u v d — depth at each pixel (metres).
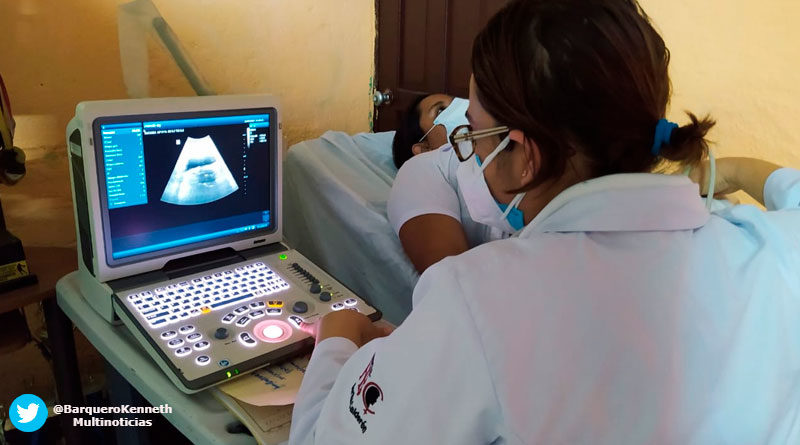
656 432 0.53
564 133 0.60
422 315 0.58
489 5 1.99
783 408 0.61
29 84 1.55
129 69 1.46
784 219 0.71
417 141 1.59
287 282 1.11
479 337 0.54
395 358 0.58
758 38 1.39
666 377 0.55
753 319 0.61
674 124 0.61
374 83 2.34
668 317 0.57
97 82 1.65
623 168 0.64
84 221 1.06
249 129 1.15
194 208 1.12
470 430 0.54
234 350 0.92
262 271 1.14
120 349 0.99
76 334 1.78
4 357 1.70
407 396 0.56
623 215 0.60
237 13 1.88
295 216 1.63
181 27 1.78
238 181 1.16
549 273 0.57
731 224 0.69
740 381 0.58
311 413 0.71
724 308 0.60
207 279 1.09
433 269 0.60
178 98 1.05
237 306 1.02
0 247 1.22
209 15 1.82
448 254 1.21
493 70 0.62
